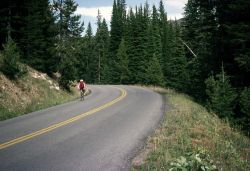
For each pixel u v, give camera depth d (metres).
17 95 23.52
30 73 29.36
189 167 7.99
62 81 33.84
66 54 33.72
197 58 30.34
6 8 29.03
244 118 20.20
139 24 71.25
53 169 8.95
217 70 26.06
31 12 31.84
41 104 24.12
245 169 10.34
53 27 33.12
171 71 58.81
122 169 9.01
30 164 9.37
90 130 14.13
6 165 9.26
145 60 68.56
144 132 13.75
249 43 22.86
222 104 21.12
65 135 13.14
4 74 24.42
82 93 28.41
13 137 12.72
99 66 87.25
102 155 10.36
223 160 10.66
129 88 43.69
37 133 13.45
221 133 15.98
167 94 32.75
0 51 27.81
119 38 81.62
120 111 19.97
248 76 23.27
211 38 26.59
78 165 9.32
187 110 20.08
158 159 9.82
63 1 33.56
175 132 13.78
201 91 28.50
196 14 38.75
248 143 15.52
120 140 12.34
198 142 12.23
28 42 31.05
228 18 25.08
